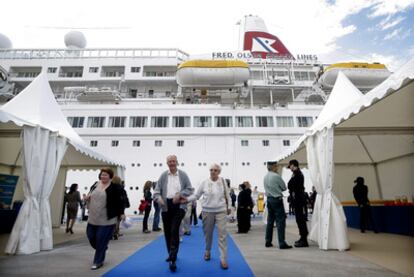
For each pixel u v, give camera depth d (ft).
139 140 64.03
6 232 25.89
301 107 68.90
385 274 10.11
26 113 20.25
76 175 62.13
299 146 24.00
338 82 23.85
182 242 19.88
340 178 32.40
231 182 61.72
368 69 71.77
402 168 27.50
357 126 20.38
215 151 63.77
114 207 12.42
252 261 12.96
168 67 84.64
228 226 33.58
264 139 65.05
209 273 11.00
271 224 17.10
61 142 19.84
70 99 75.97
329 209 16.38
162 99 76.59
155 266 12.37
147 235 24.40
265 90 74.90
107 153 62.80
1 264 12.89
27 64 83.71
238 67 68.39
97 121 65.41
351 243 17.94
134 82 82.64
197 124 66.13
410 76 10.27
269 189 16.83
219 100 77.77
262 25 102.42
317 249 16.01
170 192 12.14
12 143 27.22
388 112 17.76
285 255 14.25
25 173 16.71
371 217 23.45
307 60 86.89
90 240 12.31
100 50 87.51
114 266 12.39
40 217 17.16
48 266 12.44
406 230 20.99
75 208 27.09
